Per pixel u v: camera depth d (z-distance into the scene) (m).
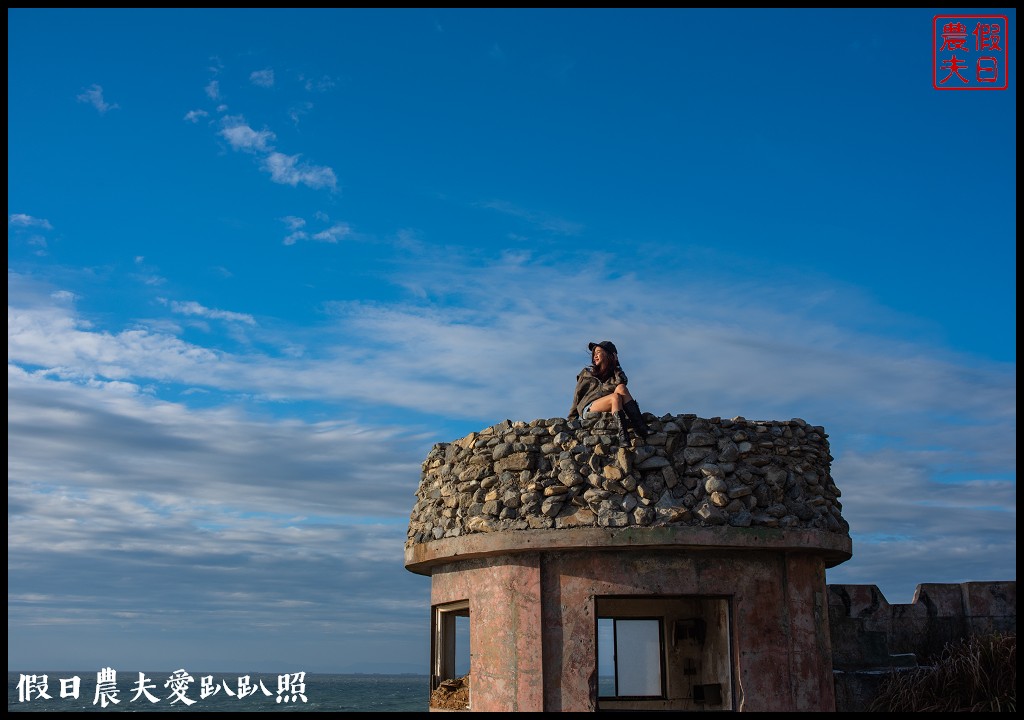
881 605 16.66
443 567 13.96
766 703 11.97
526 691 11.95
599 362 13.25
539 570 12.28
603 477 12.12
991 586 16.56
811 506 12.52
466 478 13.10
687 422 12.48
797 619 12.36
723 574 12.26
